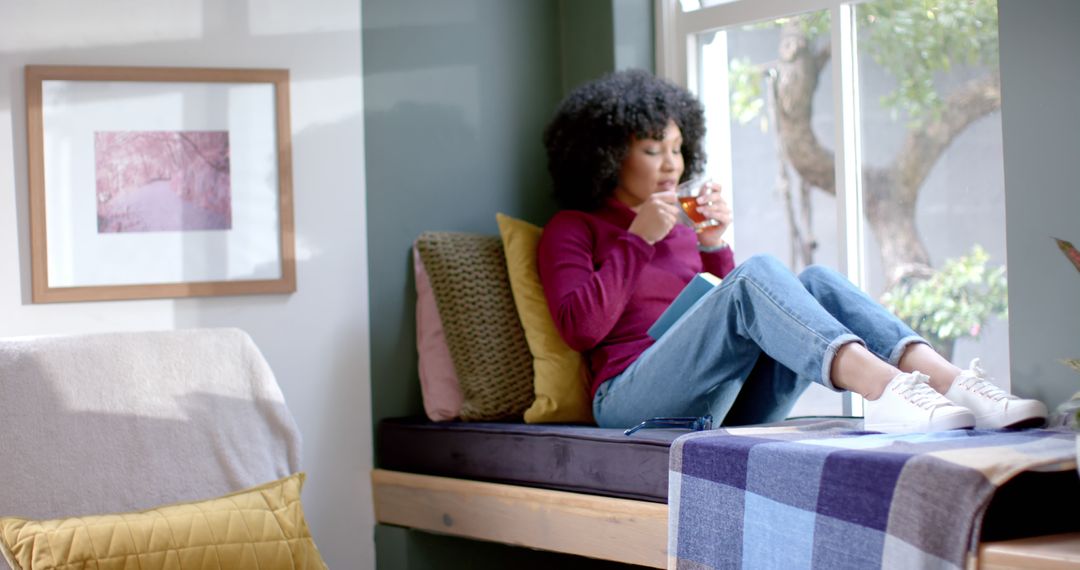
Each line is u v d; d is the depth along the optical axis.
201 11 2.93
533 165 3.36
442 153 3.19
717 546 1.97
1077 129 2.24
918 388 2.01
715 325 2.34
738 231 3.18
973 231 2.69
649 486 2.25
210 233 2.92
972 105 2.69
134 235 2.85
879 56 2.85
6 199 2.75
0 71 2.75
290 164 2.98
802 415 2.95
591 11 3.30
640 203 2.98
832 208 2.95
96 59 2.83
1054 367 2.28
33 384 2.30
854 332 2.24
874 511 1.68
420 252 3.00
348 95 3.06
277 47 3.00
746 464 1.92
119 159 2.84
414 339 3.13
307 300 3.00
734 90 3.16
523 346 2.92
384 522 3.01
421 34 3.17
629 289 2.69
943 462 1.63
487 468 2.68
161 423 2.39
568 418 2.81
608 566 3.07
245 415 2.49
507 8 3.32
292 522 2.29
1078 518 1.76
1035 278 2.31
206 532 2.17
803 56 2.99
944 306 2.75
